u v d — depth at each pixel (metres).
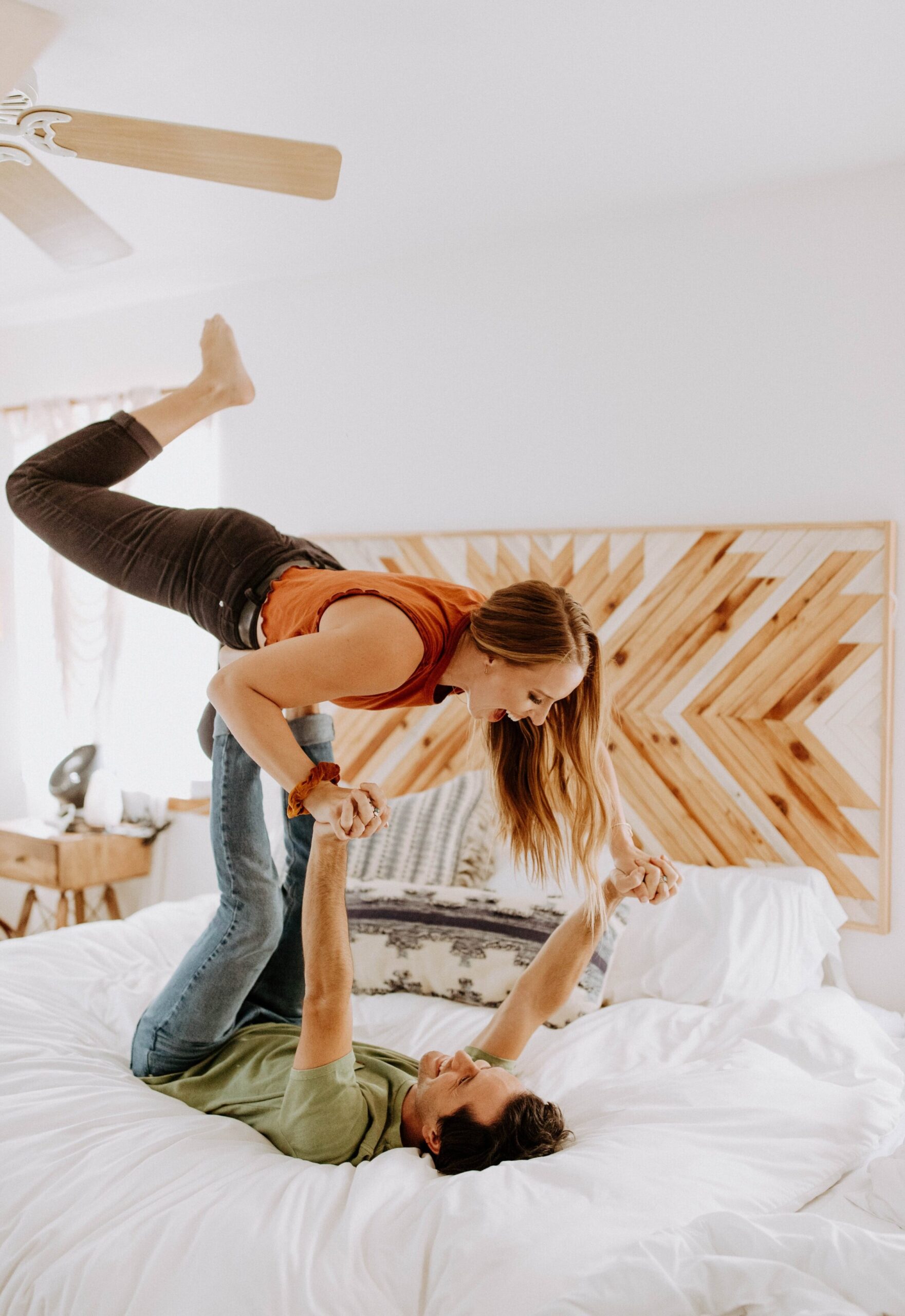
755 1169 1.45
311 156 1.68
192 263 3.47
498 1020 1.75
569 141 2.52
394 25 2.04
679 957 2.36
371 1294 1.21
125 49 2.14
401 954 2.39
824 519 2.73
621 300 3.00
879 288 2.64
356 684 1.38
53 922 4.10
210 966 1.80
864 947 2.67
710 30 2.02
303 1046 1.55
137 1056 1.86
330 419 3.57
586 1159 1.41
